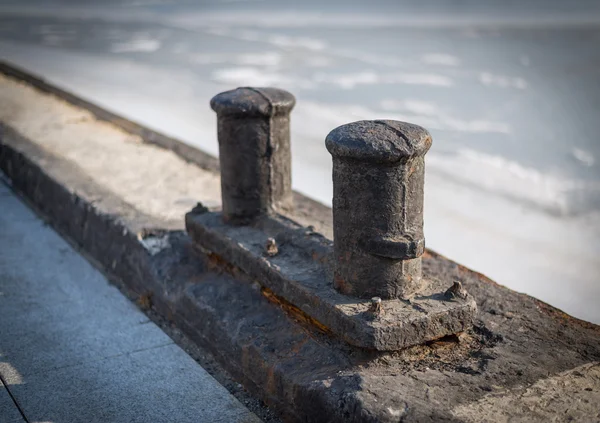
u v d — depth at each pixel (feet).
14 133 26.61
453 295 12.14
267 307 13.98
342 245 12.14
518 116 52.54
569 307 21.86
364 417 10.27
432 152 42.47
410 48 94.73
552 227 29.25
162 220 18.13
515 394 10.72
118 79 69.92
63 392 12.80
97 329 15.24
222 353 13.89
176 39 110.63
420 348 12.00
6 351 14.20
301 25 136.05
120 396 12.71
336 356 12.03
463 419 10.08
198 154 24.03
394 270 12.03
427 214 30.91
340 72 75.61
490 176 37.09
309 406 11.35
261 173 15.24
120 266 17.74
